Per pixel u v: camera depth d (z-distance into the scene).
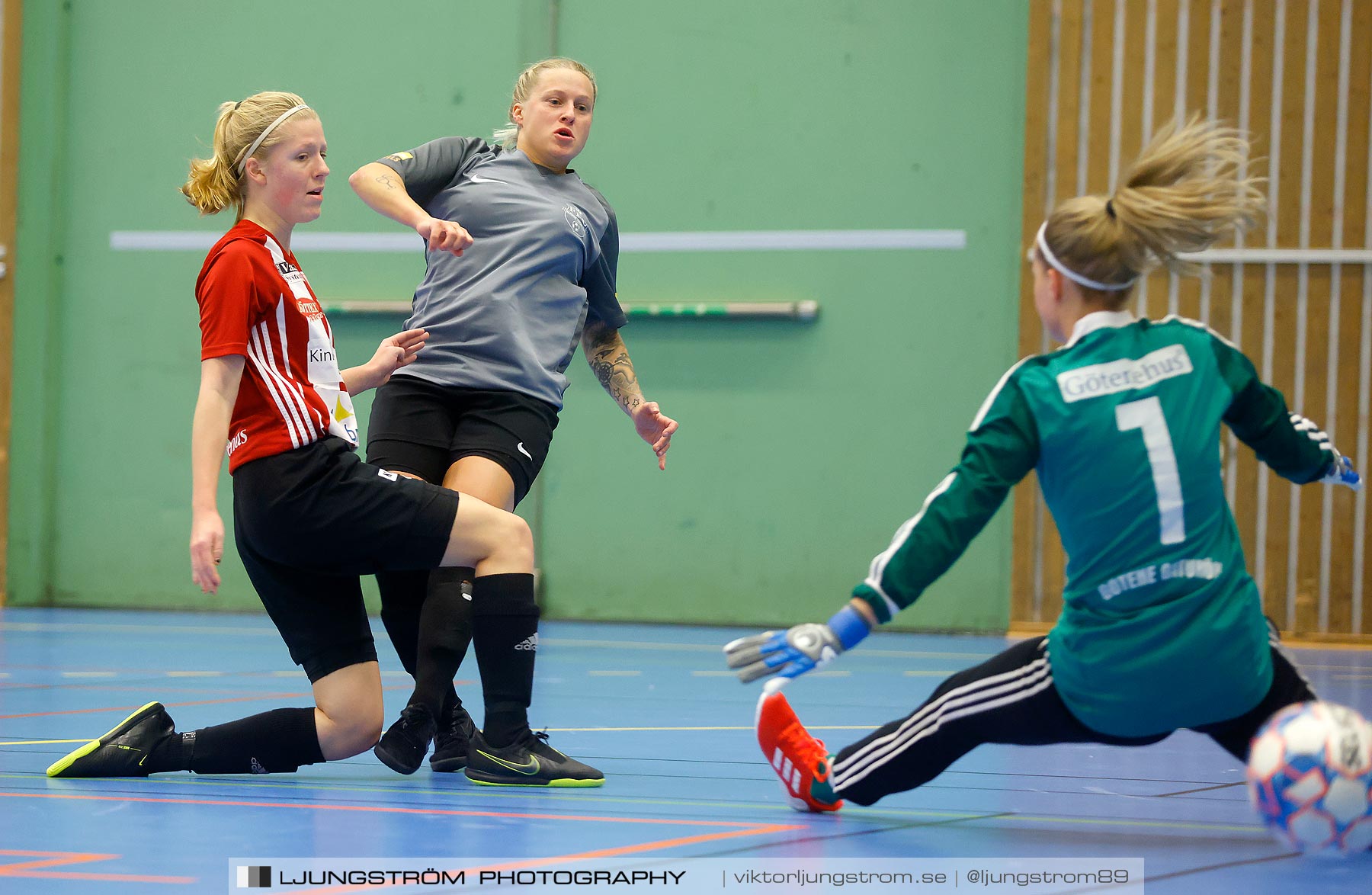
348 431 5.95
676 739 7.71
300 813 5.08
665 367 18.52
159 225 19.95
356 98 19.41
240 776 6.09
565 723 8.55
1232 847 4.68
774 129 18.31
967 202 17.81
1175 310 17.09
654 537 18.53
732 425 18.33
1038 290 4.96
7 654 12.95
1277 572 16.92
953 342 17.86
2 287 20.12
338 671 5.92
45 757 6.62
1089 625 4.50
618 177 18.70
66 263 20.19
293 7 19.56
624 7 18.69
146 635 15.48
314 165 5.91
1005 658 4.79
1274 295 16.92
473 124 19.16
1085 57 17.31
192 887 3.83
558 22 18.88
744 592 18.30
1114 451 4.48
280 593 5.89
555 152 7.06
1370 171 16.70
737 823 4.98
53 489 20.19
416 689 6.35
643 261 18.66
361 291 19.30
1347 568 16.77
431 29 19.25
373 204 6.52
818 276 18.17
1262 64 16.91
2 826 4.77
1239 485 17.00
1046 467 4.61
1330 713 4.15
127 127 20.03
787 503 18.22
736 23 18.41
